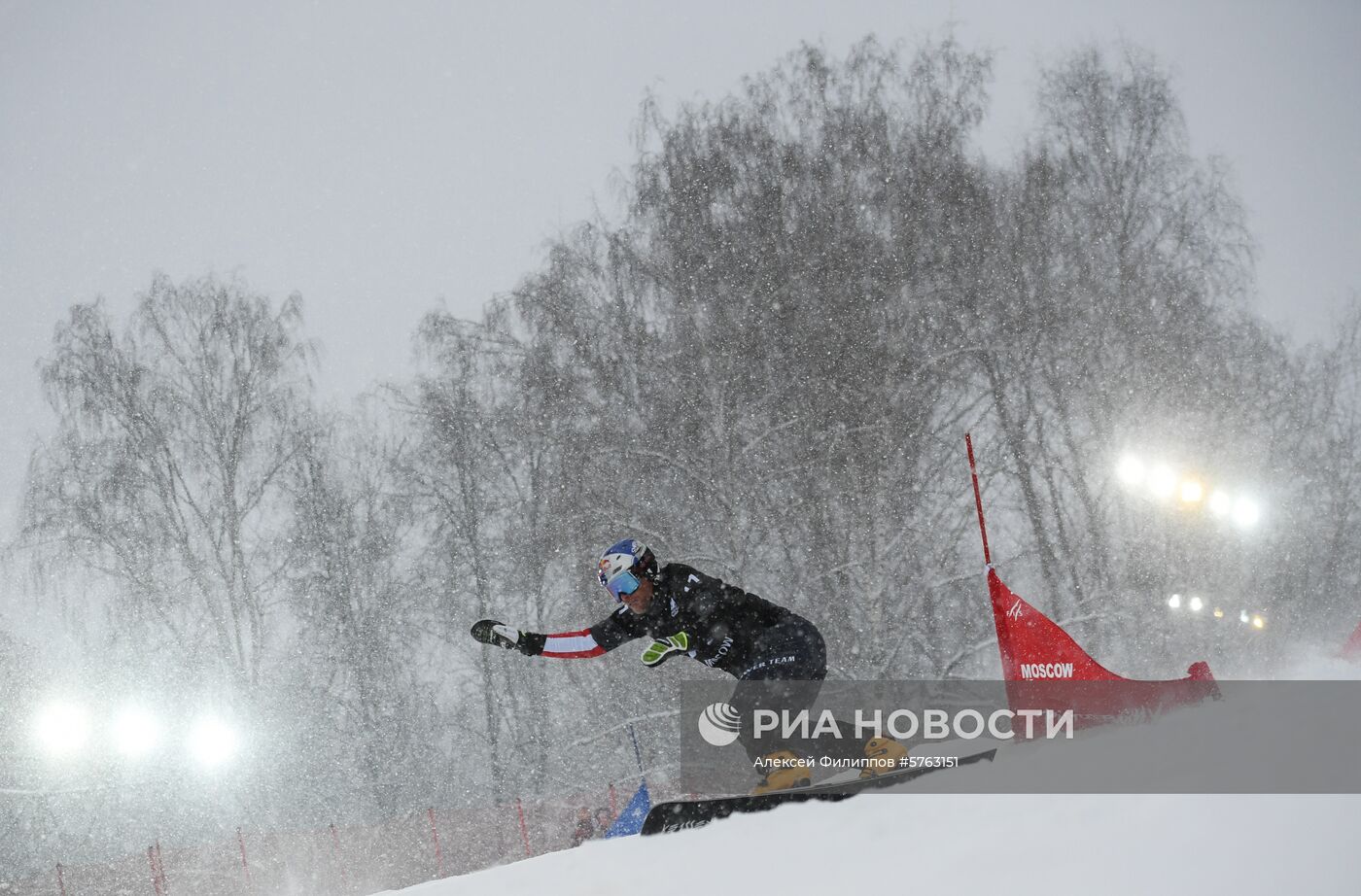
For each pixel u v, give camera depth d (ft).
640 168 228.22
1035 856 26.55
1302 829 23.93
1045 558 220.64
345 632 266.16
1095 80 262.88
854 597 189.26
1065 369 237.66
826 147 227.61
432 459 259.39
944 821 32.86
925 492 200.75
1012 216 242.99
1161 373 232.94
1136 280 244.01
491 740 251.39
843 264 211.41
